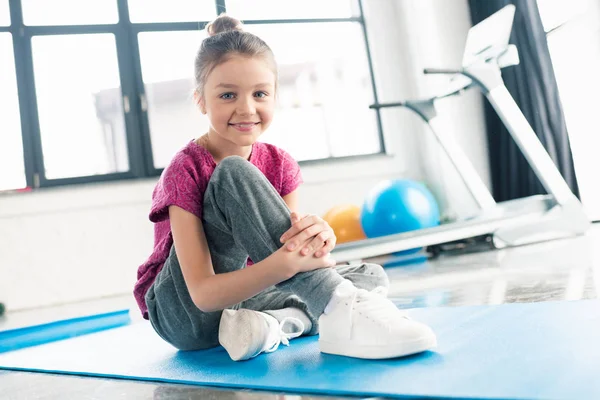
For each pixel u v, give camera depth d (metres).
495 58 3.12
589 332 0.85
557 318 0.99
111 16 4.22
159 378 1.00
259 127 1.12
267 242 0.96
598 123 3.69
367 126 4.93
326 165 4.54
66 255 3.81
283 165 1.30
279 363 0.97
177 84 4.39
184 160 1.11
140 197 4.00
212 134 1.17
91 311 3.10
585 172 3.84
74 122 4.10
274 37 4.75
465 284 1.90
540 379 0.66
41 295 3.73
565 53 3.85
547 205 3.19
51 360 1.43
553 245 2.82
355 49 4.95
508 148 4.23
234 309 1.16
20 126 3.95
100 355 1.40
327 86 4.96
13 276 3.68
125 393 0.94
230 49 1.07
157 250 1.22
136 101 4.23
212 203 1.04
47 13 4.08
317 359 0.96
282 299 1.21
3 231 3.69
